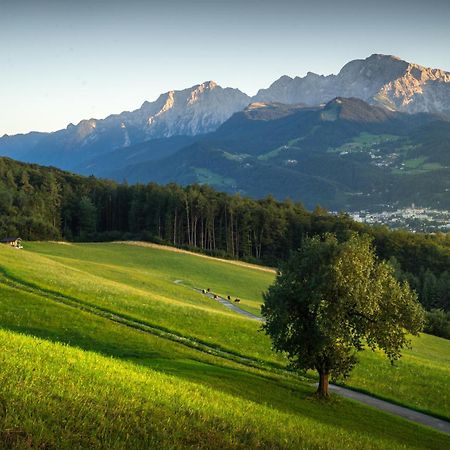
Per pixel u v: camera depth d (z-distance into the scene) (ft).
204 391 77.30
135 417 51.37
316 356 128.98
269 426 64.44
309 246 132.05
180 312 204.74
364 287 121.90
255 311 290.76
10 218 556.51
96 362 72.28
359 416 118.93
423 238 584.40
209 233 614.34
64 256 411.54
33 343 71.67
